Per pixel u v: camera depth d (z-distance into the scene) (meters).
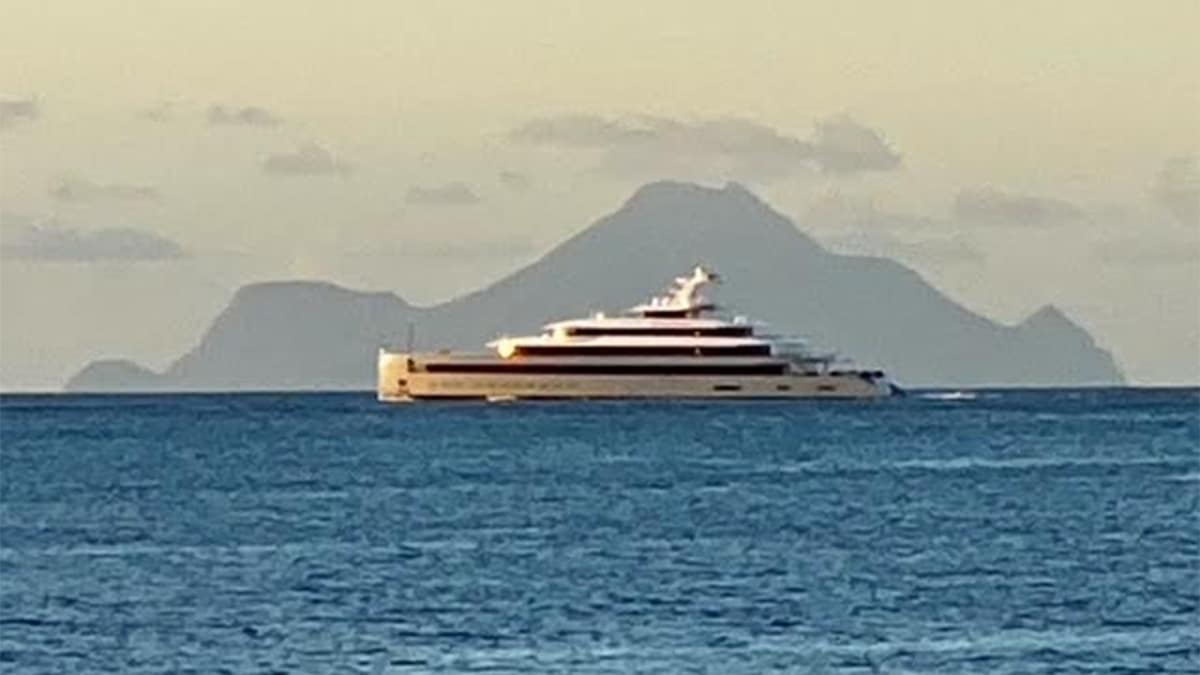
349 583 189.88
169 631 160.88
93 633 160.25
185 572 199.38
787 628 160.75
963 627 160.50
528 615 168.12
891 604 173.50
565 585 187.62
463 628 161.50
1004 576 191.38
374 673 142.62
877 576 192.75
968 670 142.62
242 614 169.38
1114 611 167.75
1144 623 161.25
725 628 160.75
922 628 160.25
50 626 163.75
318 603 176.12
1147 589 181.25
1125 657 146.75
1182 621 162.00
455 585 188.00
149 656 150.00
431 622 164.50
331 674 142.50
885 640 154.62
